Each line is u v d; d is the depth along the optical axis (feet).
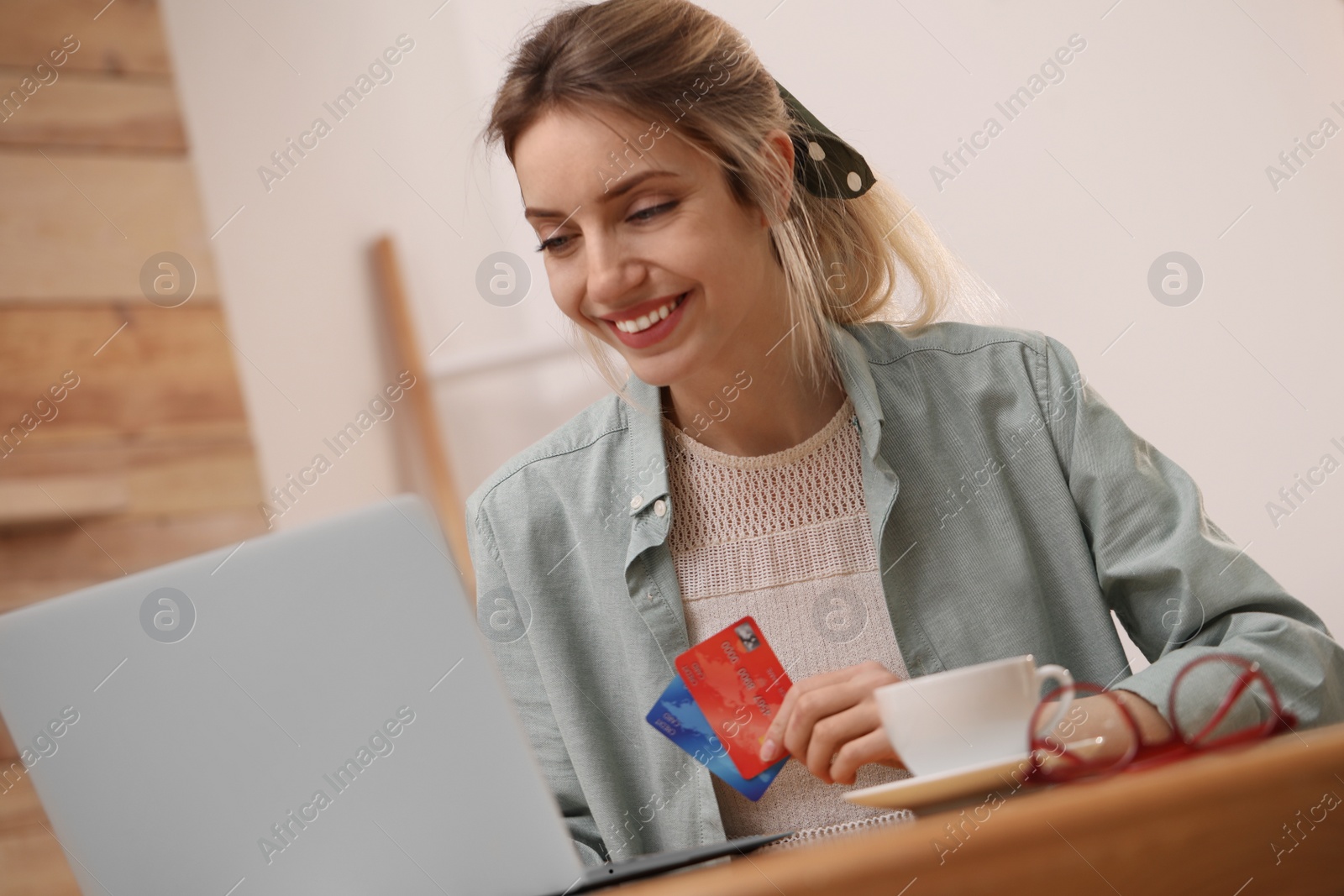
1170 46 7.50
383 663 2.32
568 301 3.81
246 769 2.34
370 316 7.55
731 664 3.20
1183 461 7.36
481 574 4.39
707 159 3.58
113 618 2.37
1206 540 3.52
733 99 3.71
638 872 2.42
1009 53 7.49
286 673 2.32
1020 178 7.47
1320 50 7.43
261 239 7.43
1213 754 2.01
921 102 7.51
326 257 7.54
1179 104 7.47
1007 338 4.03
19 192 6.97
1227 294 7.39
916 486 3.90
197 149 7.38
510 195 7.76
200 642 2.34
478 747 2.32
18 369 6.82
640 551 4.01
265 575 2.33
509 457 7.62
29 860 6.15
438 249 7.68
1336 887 1.65
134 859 2.40
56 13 7.15
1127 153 7.47
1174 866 1.58
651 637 4.02
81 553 6.79
